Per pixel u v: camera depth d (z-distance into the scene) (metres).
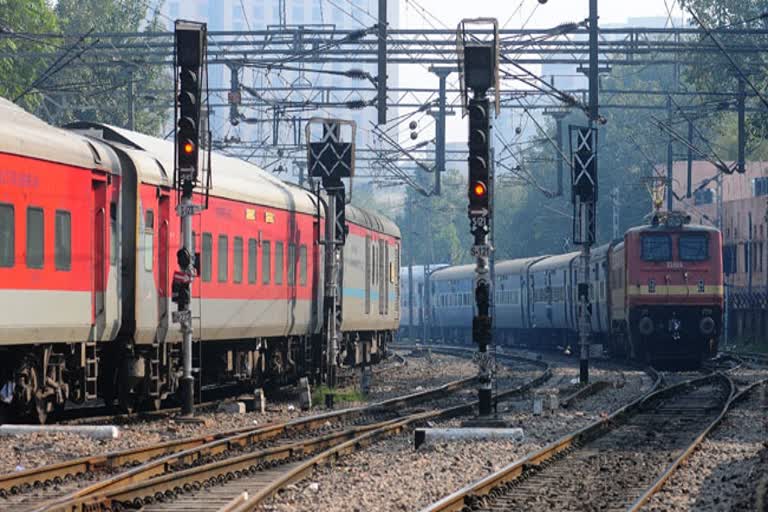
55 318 38.47
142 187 44.03
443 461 33.94
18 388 38.03
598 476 31.62
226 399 55.53
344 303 69.75
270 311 57.59
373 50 82.44
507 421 44.94
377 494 27.73
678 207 170.25
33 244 37.19
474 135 41.75
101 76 119.31
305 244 63.22
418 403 56.12
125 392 44.09
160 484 26.86
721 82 127.62
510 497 27.75
